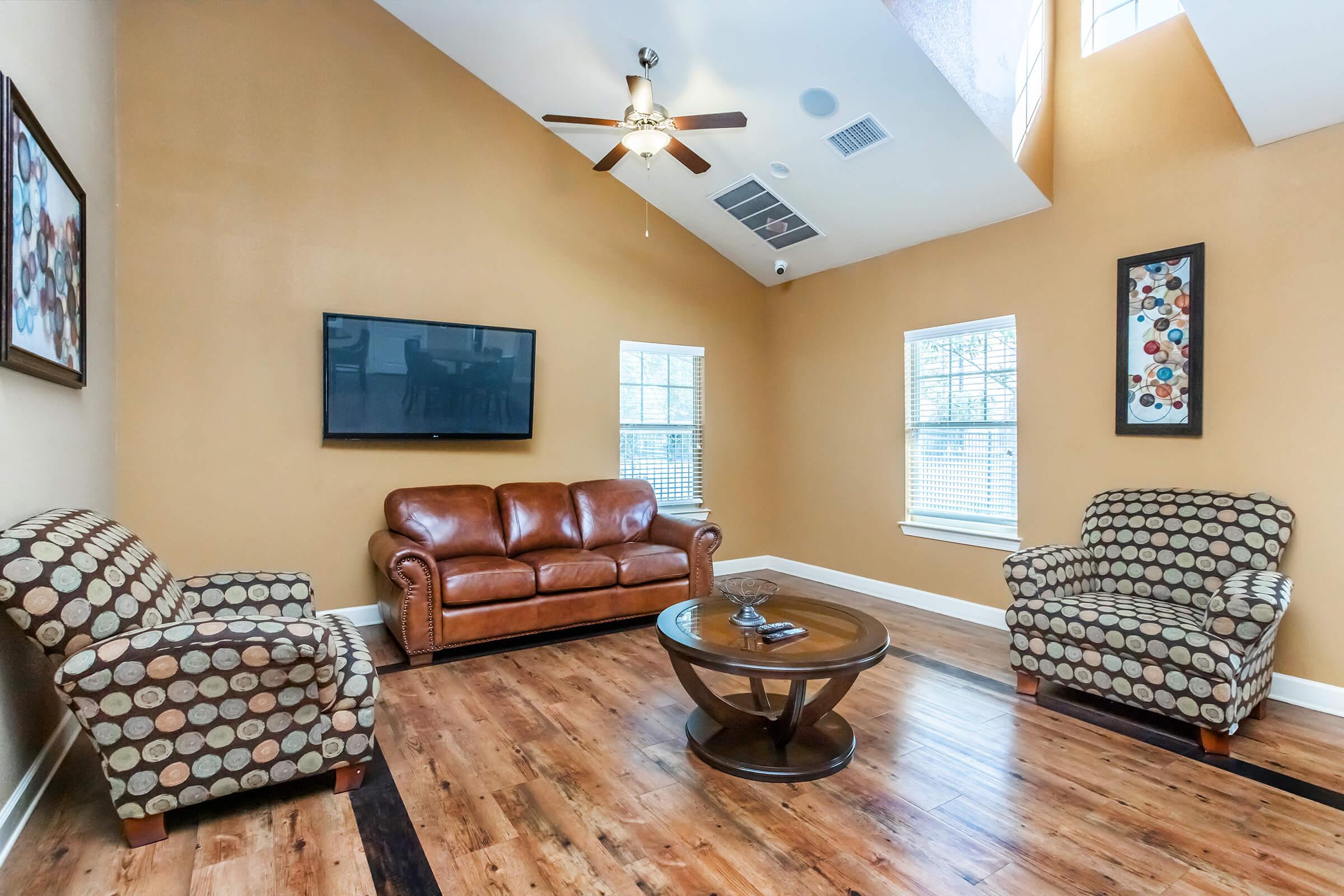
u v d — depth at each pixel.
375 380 3.96
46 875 1.73
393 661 3.44
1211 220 3.10
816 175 4.07
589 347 4.86
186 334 3.56
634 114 3.20
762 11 3.08
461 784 2.22
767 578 5.32
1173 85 3.24
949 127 3.33
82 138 2.77
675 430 5.32
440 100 4.27
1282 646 2.90
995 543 3.99
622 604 3.98
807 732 2.52
